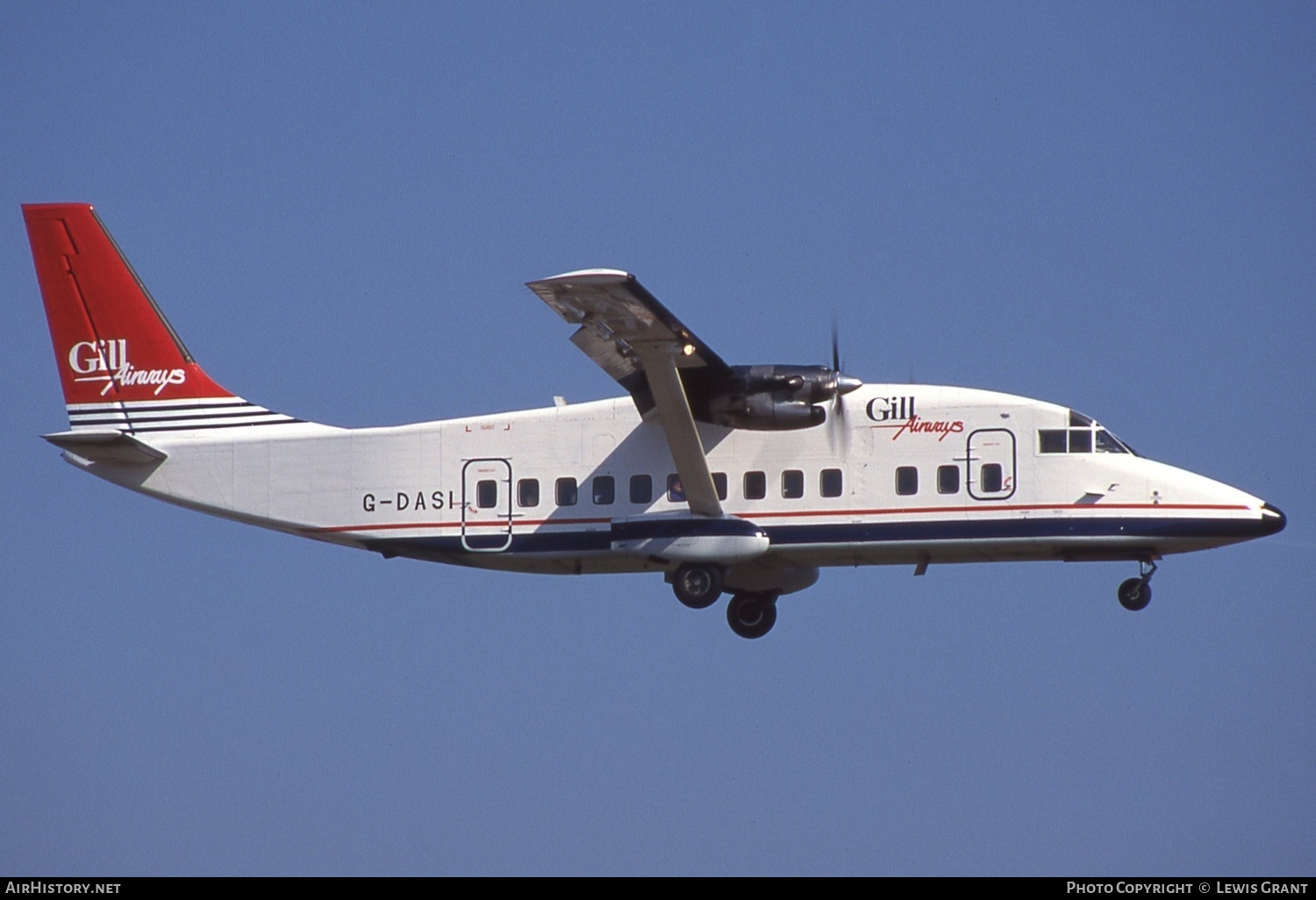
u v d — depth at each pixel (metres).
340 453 99.38
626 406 96.12
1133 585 92.75
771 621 100.88
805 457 93.06
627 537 93.81
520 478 96.44
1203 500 89.75
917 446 92.19
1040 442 91.38
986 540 91.19
